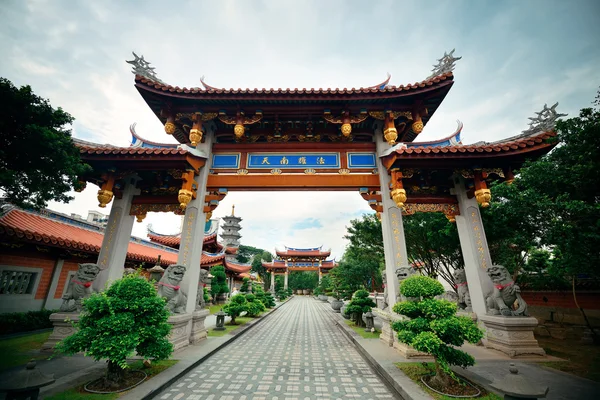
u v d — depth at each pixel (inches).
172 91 396.5
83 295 358.9
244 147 458.9
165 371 272.8
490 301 364.8
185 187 390.6
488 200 370.0
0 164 226.4
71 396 208.8
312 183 430.0
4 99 222.4
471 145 396.2
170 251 1039.0
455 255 572.7
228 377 280.8
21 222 490.6
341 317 825.5
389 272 397.4
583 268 291.7
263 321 770.2
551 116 347.6
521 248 414.0
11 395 160.9
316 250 2327.8
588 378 255.3
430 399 206.7
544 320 663.1
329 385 263.3
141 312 234.4
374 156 450.0
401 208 418.6
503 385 168.1
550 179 313.3
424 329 234.2
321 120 444.8
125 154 370.9
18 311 479.2
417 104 406.3
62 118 253.6
